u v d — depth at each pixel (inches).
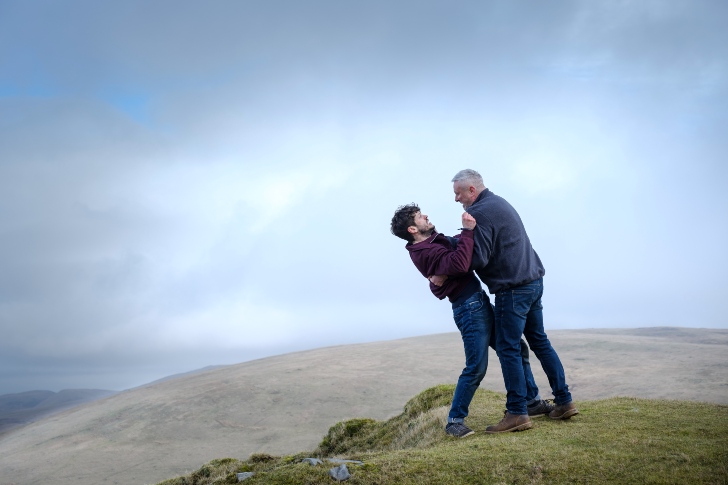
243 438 1547.7
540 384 1552.7
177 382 2420.0
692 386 1258.6
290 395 1935.3
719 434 230.2
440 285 256.8
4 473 1489.9
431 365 2277.3
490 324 261.3
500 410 323.6
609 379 1477.6
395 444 365.4
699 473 191.5
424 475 221.5
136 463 1430.9
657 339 2269.9
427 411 384.5
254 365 2623.0
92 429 1836.9
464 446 248.4
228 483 259.1
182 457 1433.3
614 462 208.5
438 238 255.4
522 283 247.0
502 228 239.9
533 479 206.1
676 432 237.5
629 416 273.6
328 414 1707.7
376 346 2915.8
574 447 228.1
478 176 253.8
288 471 243.1
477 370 262.8
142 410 1964.8
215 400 1948.8
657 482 190.4
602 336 2378.2
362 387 1978.3
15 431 2122.3
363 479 225.6
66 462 1509.6
